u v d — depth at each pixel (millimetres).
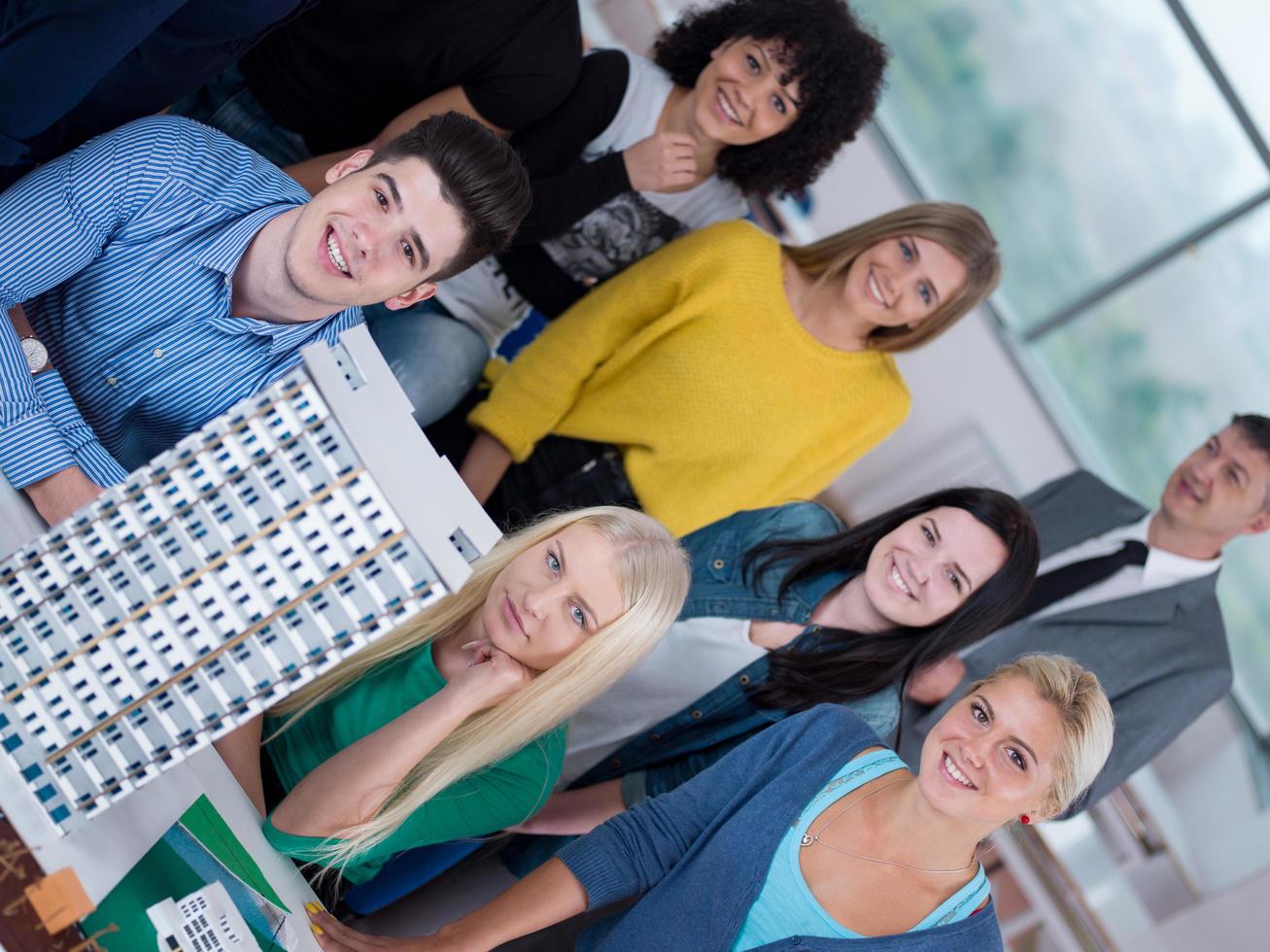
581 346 2172
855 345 2215
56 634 1115
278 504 1103
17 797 1082
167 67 1509
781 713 1953
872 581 1947
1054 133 3322
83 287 1486
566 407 2207
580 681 1611
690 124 2180
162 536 1115
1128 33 3184
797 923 1534
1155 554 2438
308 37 1919
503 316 2371
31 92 1340
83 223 1408
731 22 2139
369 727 1687
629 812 1662
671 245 2184
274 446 1106
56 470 1336
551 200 2086
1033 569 1941
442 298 2303
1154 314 3338
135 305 1491
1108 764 2236
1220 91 3145
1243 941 2693
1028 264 3410
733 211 2363
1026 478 3352
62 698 1108
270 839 1458
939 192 3414
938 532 1914
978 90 3344
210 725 1112
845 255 2150
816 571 2031
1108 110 3256
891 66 3371
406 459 1163
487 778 1675
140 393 1539
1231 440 2355
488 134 1436
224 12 1440
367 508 1093
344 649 1101
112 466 1394
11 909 1010
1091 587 2457
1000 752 1498
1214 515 2355
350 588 1093
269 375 1584
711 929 1557
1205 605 2434
